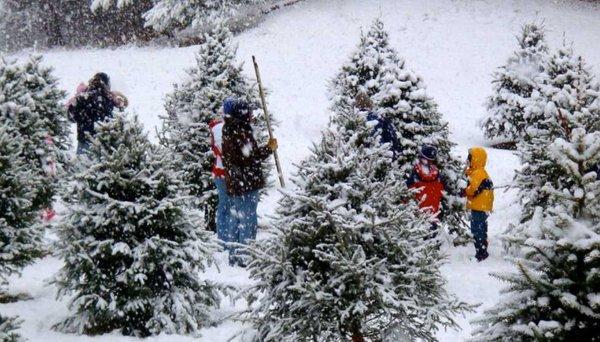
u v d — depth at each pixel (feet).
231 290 31.30
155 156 28.68
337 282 19.57
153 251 27.12
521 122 83.82
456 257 44.70
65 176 28.50
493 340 15.94
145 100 110.32
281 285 20.31
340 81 71.92
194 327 26.78
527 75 86.48
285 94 113.70
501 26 133.80
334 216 19.97
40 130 40.57
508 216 55.42
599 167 25.68
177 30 161.17
